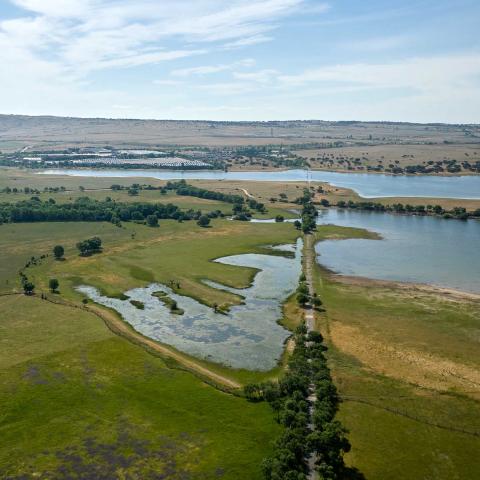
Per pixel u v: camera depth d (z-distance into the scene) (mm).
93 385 110750
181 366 118875
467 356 123125
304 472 82562
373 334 135625
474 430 95250
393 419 98500
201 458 88438
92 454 89438
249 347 131250
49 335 134750
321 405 96562
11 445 91750
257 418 99438
